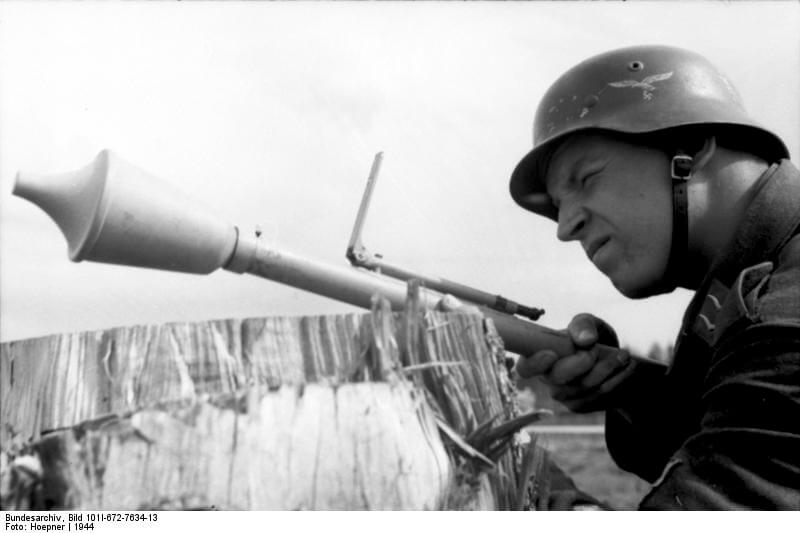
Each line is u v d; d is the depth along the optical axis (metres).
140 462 1.29
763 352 1.62
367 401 1.36
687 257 2.03
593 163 2.08
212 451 1.30
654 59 2.12
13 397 1.42
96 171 1.48
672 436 2.23
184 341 1.37
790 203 1.84
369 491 1.31
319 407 1.34
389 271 1.98
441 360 1.49
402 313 1.47
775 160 2.06
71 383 1.37
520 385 2.31
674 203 1.99
